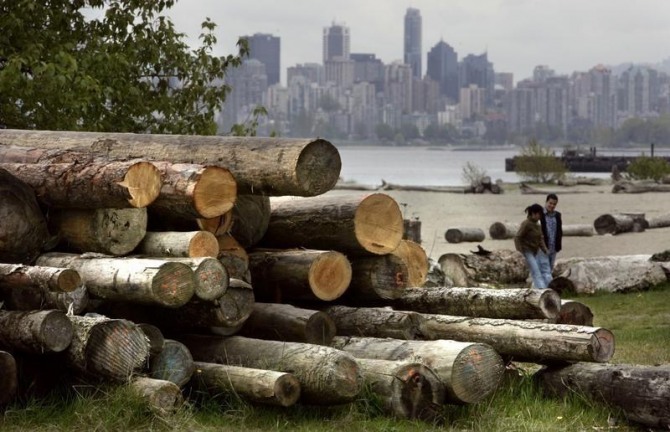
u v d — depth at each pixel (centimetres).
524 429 2273
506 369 2603
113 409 2145
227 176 2472
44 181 2492
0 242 2441
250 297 2433
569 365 2541
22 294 2270
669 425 2280
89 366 2191
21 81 4584
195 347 2452
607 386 2402
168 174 2459
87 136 2838
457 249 7919
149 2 5269
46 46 5003
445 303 2797
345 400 2266
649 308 4725
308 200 2814
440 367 2347
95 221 2480
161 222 2603
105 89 4841
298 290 2666
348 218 2700
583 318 2781
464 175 18275
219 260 2492
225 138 2609
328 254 2658
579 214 11331
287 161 2473
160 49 5294
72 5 5175
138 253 2541
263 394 2239
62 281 2198
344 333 2697
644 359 3188
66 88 4669
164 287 2259
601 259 5425
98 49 5106
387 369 2327
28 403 2197
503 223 8731
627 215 9169
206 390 2328
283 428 2208
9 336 2191
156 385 2188
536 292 2702
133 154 2706
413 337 2644
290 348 2334
